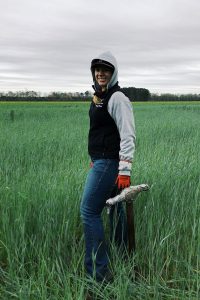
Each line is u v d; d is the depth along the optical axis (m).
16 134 10.81
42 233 3.48
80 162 6.37
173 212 3.75
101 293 2.86
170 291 3.02
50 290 2.96
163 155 6.59
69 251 3.56
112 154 3.12
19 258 3.40
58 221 3.71
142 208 3.91
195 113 26.53
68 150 8.18
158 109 33.41
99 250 3.19
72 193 4.04
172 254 3.44
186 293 2.94
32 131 12.19
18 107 33.12
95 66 3.03
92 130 3.17
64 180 4.53
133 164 5.48
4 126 14.45
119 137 3.12
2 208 3.95
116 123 3.05
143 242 3.55
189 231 3.78
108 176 3.14
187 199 4.05
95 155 3.17
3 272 3.13
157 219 3.71
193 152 7.24
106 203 3.08
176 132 12.18
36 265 3.33
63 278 3.09
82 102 52.75
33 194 4.07
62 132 11.72
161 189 4.13
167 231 3.48
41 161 6.92
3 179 5.08
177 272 3.20
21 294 2.75
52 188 4.16
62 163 6.39
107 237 3.73
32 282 2.95
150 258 3.37
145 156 6.60
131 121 3.02
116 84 3.07
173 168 4.98
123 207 3.49
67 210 3.81
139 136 10.70
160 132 11.77
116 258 3.23
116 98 2.99
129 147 3.01
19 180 5.09
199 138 10.12
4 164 6.40
